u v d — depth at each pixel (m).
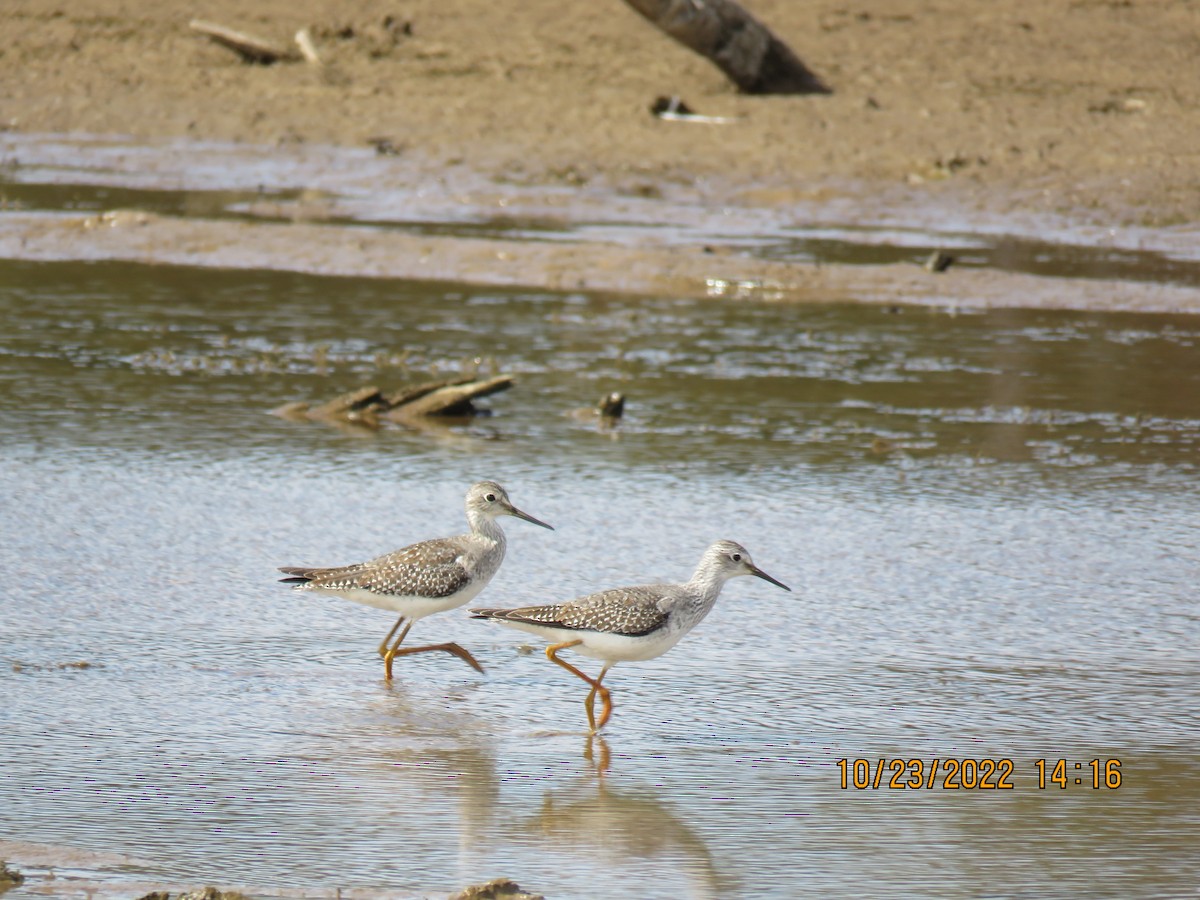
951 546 13.95
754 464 16.33
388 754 9.90
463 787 9.43
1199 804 9.20
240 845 8.53
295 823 8.85
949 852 8.59
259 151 32.09
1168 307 23.14
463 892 7.80
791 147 31.19
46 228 26.09
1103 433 17.58
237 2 39.34
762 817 9.05
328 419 17.86
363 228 26.89
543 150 31.55
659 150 31.38
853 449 16.91
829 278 24.28
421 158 31.33
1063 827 8.92
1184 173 29.56
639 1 32.72
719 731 10.31
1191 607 12.55
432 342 21.22
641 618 10.35
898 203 28.69
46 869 8.16
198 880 8.09
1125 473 16.14
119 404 18.00
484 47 36.59
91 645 11.45
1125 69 34.28
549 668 11.57
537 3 38.47
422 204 28.75
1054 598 12.75
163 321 21.86
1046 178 29.50
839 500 15.20
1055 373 19.97
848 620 12.29
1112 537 14.22
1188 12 36.56
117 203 28.28
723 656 11.62
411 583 11.11
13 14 38.50
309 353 20.58
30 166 31.03
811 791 9.41
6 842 8.48
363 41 37.12
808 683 11.09
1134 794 9.32
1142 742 10.07
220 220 27.02
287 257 25.38
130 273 24.42
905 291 23.91
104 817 8.84
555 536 14.07
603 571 13.19
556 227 27.30
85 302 22.64
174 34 37.94
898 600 12.71
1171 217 27.75
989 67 34.56
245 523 14.23
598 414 18.11
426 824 8.89
